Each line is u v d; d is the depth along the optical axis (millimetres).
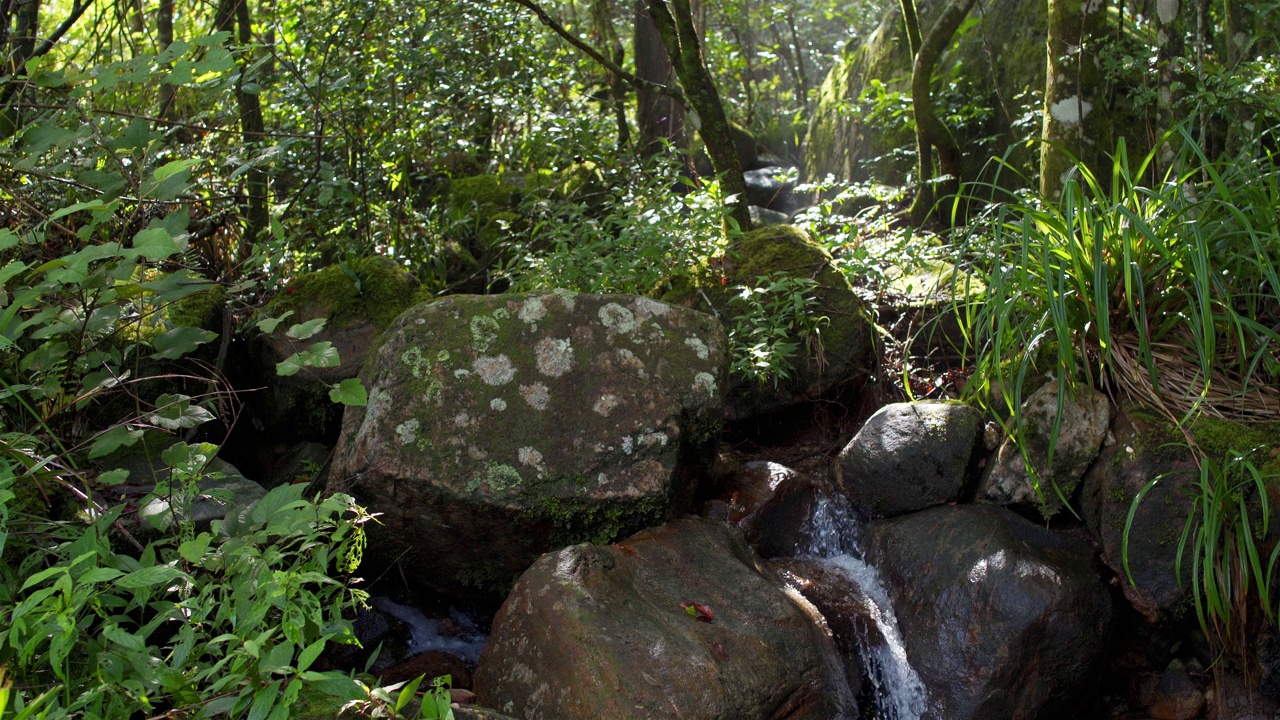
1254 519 3340
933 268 4820
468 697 2855
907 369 4062
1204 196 3730
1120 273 3682
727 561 3258
